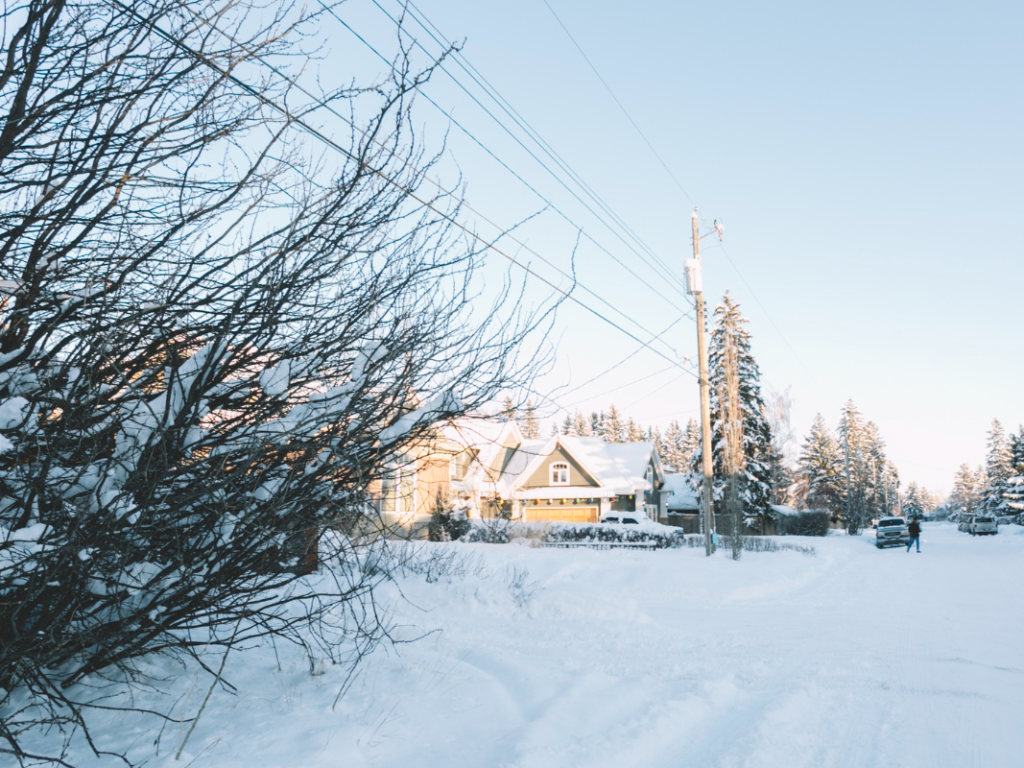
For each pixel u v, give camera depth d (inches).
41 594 160.2
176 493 169.0
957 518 4785.9
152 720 198.2
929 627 433.1
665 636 390.6
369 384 181.0
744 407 1836.9
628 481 1760.6
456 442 213.3
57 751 175.2
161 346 165.9
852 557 1136.2
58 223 154.4
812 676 298.8
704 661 326.3
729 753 200.5
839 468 3287.4
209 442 178.4
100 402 161.0
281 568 201.6
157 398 168.2
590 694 256.1
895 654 347.3
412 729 205.2
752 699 263.6
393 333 183.6
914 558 1128.8
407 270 185.5
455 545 861.2
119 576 165.2
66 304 158.7
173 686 227.9
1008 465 3388.3
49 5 141.2
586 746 197.2
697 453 1861.5
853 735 222.8
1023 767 196.9
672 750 206.1
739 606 539.2
